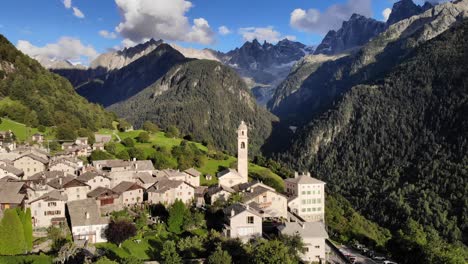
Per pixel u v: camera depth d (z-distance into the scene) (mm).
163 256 91500
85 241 103062
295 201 164375
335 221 184750
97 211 110625
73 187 126250
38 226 109188
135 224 110750
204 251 97000
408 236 138875
